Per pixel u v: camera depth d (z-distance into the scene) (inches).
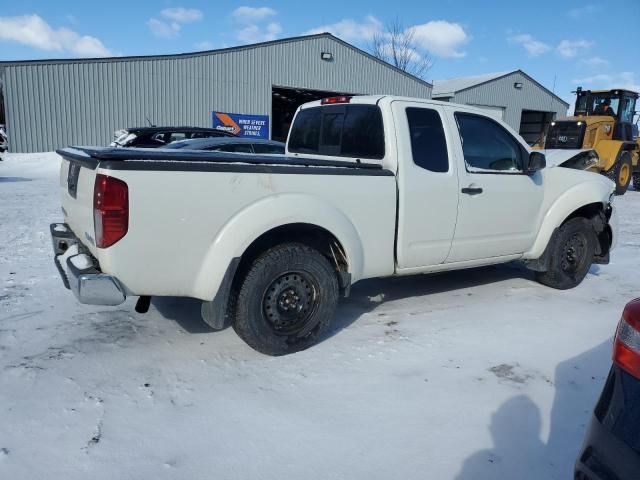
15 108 824.3
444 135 180.4
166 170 129.3
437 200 177.0
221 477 102.0
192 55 907.4
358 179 159.0
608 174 603.2
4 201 428.5
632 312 80.7
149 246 130.0
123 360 147.3
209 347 157.3
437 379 140.9
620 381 78.3
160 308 187.2
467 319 185.2
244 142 383.9
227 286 139.6
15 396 127.0
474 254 194.4
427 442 114.0
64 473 101.7
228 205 137.6
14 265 235.8
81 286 126.6
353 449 111.2
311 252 152.2
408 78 1125.7
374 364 148.9
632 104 651.5
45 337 160.4
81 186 143.6
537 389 136.9
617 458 74.4
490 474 104.5
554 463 108.2
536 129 1441.9
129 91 880.9
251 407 125.9
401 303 201.3
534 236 212.1
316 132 200.1
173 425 118.0
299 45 991.6
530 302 205.8
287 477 102.5
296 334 154.0
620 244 335.0
